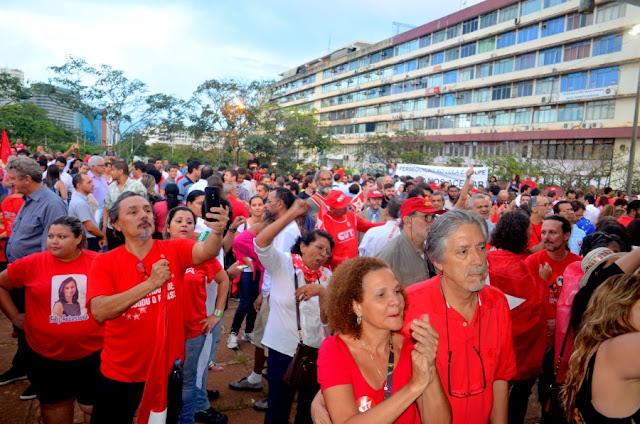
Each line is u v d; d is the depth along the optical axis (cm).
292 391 327
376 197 741
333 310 192
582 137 3562
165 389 256
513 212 340
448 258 209
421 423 189
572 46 3638
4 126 3328
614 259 270
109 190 674
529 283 329
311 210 588
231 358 511
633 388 185
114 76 2972
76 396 332
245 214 668
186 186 863
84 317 316
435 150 4366
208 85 2756
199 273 341
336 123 6894
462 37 4575
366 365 190
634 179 2694
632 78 3247
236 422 385
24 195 445
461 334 215
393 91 5744
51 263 315
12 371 424
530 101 3975
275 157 2983
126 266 265
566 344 280
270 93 3003
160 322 257
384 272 189
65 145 3750
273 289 330
